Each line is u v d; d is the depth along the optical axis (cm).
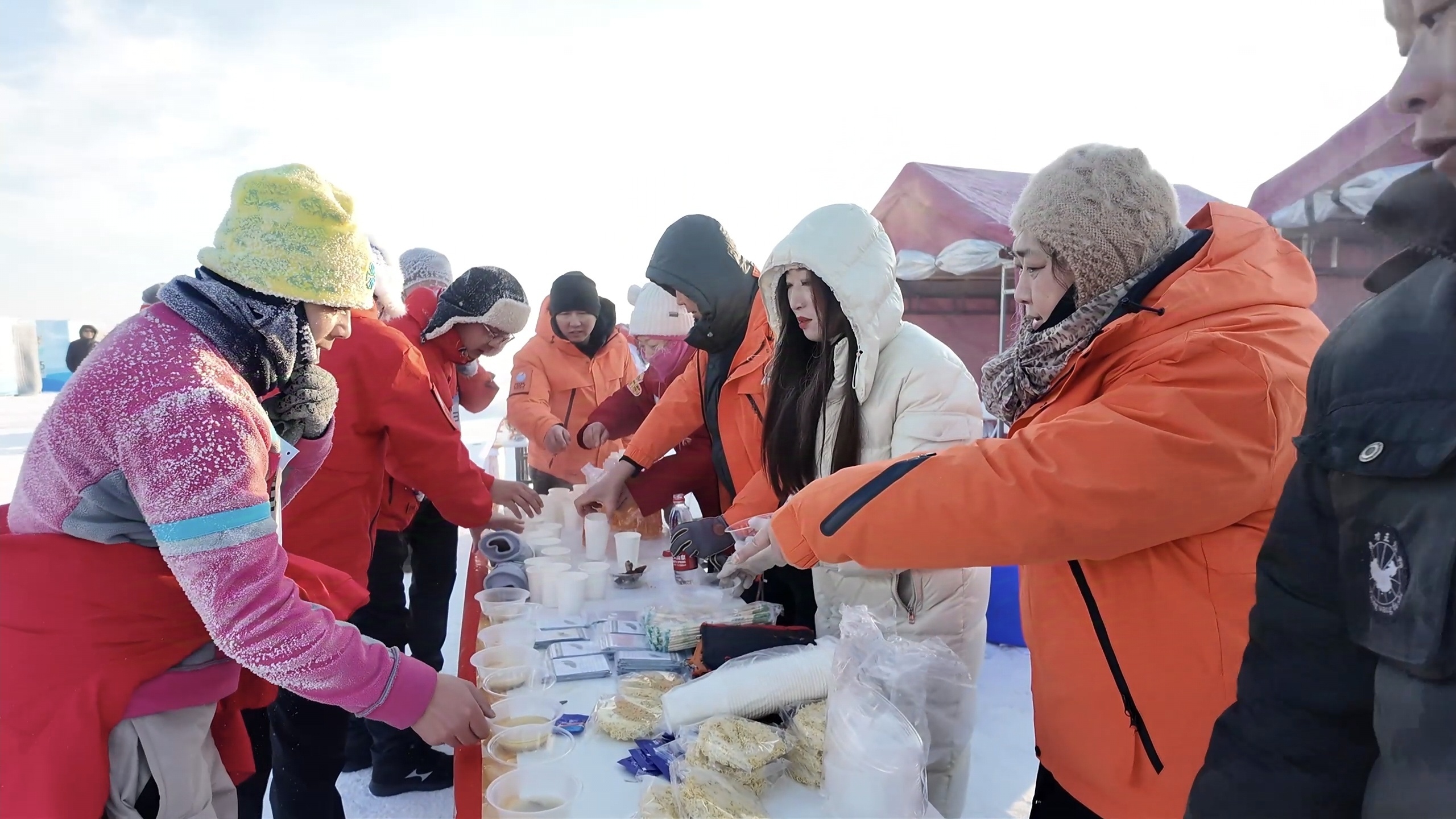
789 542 119
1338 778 67
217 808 111
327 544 199
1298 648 69
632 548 201
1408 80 53
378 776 246
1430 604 55
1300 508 69
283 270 98
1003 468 98
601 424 320
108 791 92
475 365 355
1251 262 100
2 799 87
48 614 90
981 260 558
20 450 682
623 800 100
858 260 148
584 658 146
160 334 92
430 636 294
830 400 163
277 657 91
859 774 91
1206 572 95
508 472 466
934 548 103
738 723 106
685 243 208
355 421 199
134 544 93
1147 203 104
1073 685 111
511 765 106
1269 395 88
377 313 228
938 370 151
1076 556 98
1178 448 89
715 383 222
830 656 118
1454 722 54
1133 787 105
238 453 89
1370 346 60
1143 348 100
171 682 98
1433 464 54
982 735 260
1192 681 97
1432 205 55
